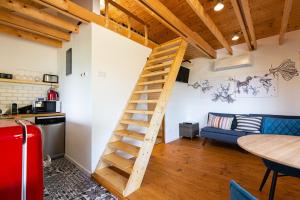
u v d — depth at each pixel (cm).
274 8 310
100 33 277
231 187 87
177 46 344
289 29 367
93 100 265
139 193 213
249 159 335
